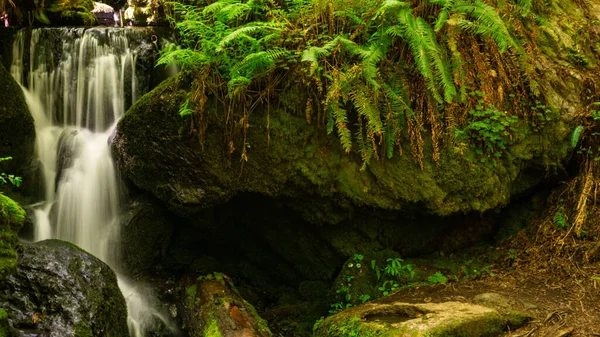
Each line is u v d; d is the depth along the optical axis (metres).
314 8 5.50
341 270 5.86
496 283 5.28
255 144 5.51
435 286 5.34
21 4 7.57
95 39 6.96
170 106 5.54
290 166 5.53
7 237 4.34
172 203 5.72
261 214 6.07
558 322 4.33
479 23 5.46
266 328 5.11
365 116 5.18
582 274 5.16
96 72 6.95
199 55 5.21
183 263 6.35
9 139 6.02
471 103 5.67
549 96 6.00
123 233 5.89
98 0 8.70
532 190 6.29
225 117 5.45
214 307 5.21
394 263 5.67
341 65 5.36
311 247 6.15
